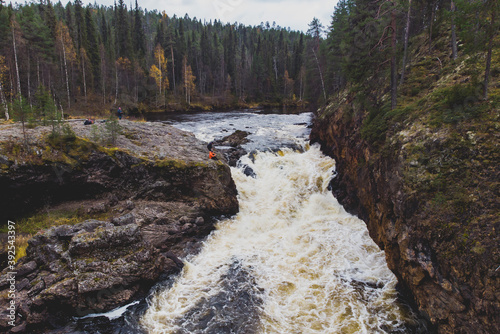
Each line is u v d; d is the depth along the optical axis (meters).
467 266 7.28
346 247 13.06
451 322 7.57
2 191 12.38
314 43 51.31
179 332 8.79
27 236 11.60
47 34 44.75
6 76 36.66
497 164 8.16
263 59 95.81
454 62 14.59
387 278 11.05
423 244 8.74
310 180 19.22
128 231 10.62
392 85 14.42
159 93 64.75
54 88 43.66
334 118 22.61
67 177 13.86
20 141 13.14
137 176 15.34
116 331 8.78
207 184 16.22
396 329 8.77
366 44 17.69
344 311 9.56
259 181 19.48
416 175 9.81
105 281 9.48
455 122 10.09
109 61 59.78
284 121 42.50
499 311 6.29
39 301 8.60
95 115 44.69
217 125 37.09
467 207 7.98
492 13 9.41
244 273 11.49
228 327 8.98
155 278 10.77
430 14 19.72
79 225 11.04
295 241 13.82
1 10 38.06
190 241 13.47
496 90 10.23
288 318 9.34
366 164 14.62
